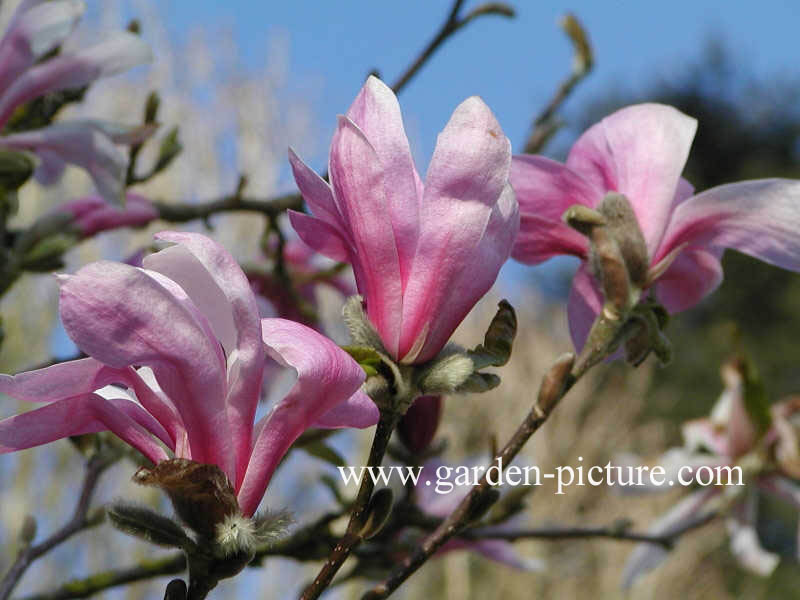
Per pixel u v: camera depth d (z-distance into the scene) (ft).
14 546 5.35
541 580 8.85
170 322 1.83
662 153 2.25
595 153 2.30
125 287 1.81
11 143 2.66
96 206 3.01
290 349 1.86
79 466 5.61
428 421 2.88
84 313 1.81
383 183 1.98
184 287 1.89
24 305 5.09
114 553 5.20
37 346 5.09
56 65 2.67
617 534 3.23
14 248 2.93
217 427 1.87
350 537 2.00
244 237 4.87
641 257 2.21
